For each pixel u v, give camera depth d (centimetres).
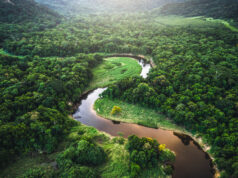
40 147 6147
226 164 5222
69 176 4894
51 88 9119
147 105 8831
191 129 7338
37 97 8238
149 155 5703
